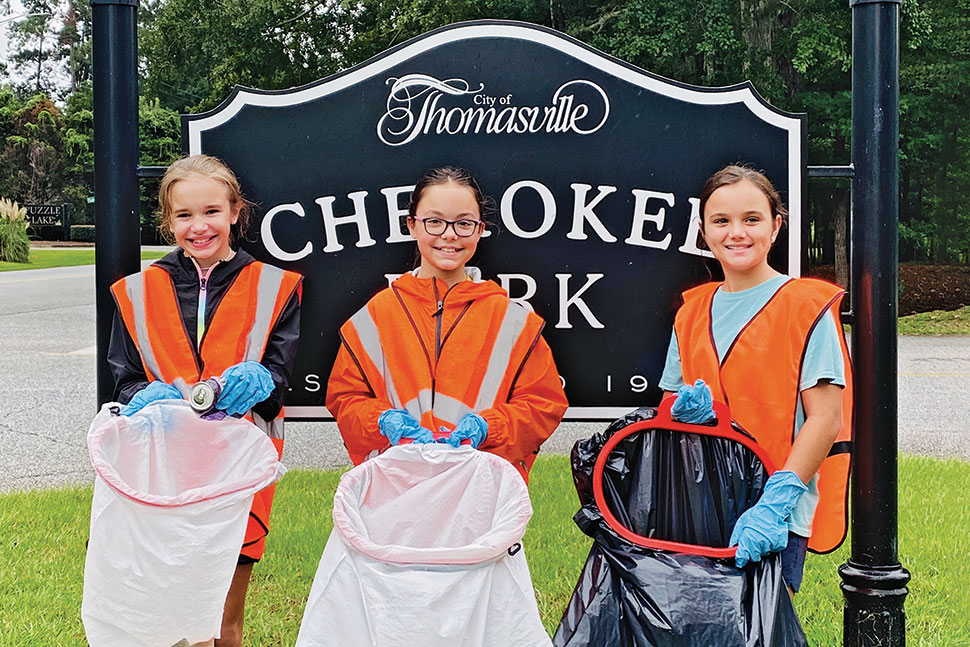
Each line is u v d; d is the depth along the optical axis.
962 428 8.14
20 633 3.88
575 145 3.63
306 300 3.68
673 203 3.62
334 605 2.20
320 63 21.33
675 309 3.65
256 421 3.03
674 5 15.91
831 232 21.38
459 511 2.50
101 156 3.40
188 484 2.69
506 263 3.67
